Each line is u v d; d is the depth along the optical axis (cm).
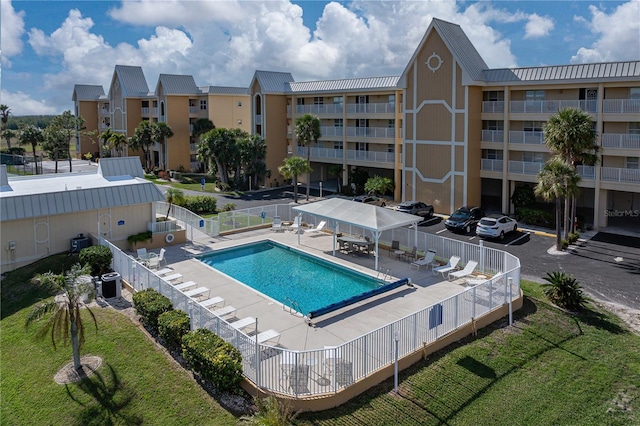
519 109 4034
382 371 1592
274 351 1587
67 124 6988
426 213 4197
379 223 2588
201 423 1427
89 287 1728
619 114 3516
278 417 1282
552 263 2911
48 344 1878
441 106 4241
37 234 2745
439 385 1596
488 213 4259
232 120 7312
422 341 1750
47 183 3228
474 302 1950
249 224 3569
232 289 2344
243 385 1547
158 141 6800
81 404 1538
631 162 3706
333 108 5466
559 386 1631
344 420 1418
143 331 1934
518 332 1969
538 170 3959
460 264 2655
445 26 4191
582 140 3012
